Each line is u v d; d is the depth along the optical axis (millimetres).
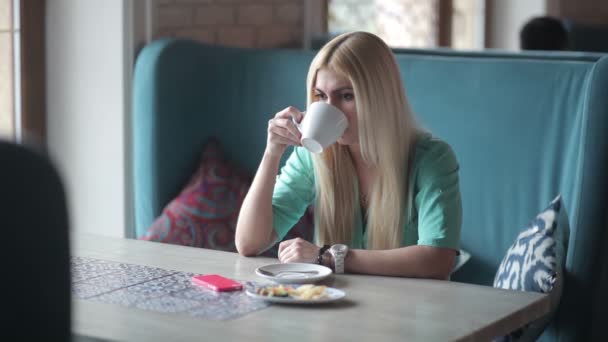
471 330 1283
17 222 798
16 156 793
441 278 1765
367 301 1438
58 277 837
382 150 1846
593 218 2082
